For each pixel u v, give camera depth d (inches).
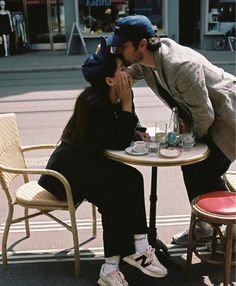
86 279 115.1
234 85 112.5
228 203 104.7
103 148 110.7
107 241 108.7
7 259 124.0
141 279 114.4
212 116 106.5
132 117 108.8
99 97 107.5
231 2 618.5
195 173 121.1
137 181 110.1
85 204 157.6
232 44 620.7
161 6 615.2
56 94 356.8
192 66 102.1
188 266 112.4
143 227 109.4
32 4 647.8
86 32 615.8
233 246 116.4
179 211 150.3
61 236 135.9
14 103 327.0
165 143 113.3
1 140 120.8
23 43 644.7
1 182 117.6
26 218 120.9
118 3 610.5
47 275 117.1
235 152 112.3
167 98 118.8
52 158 115.3
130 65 115.0
